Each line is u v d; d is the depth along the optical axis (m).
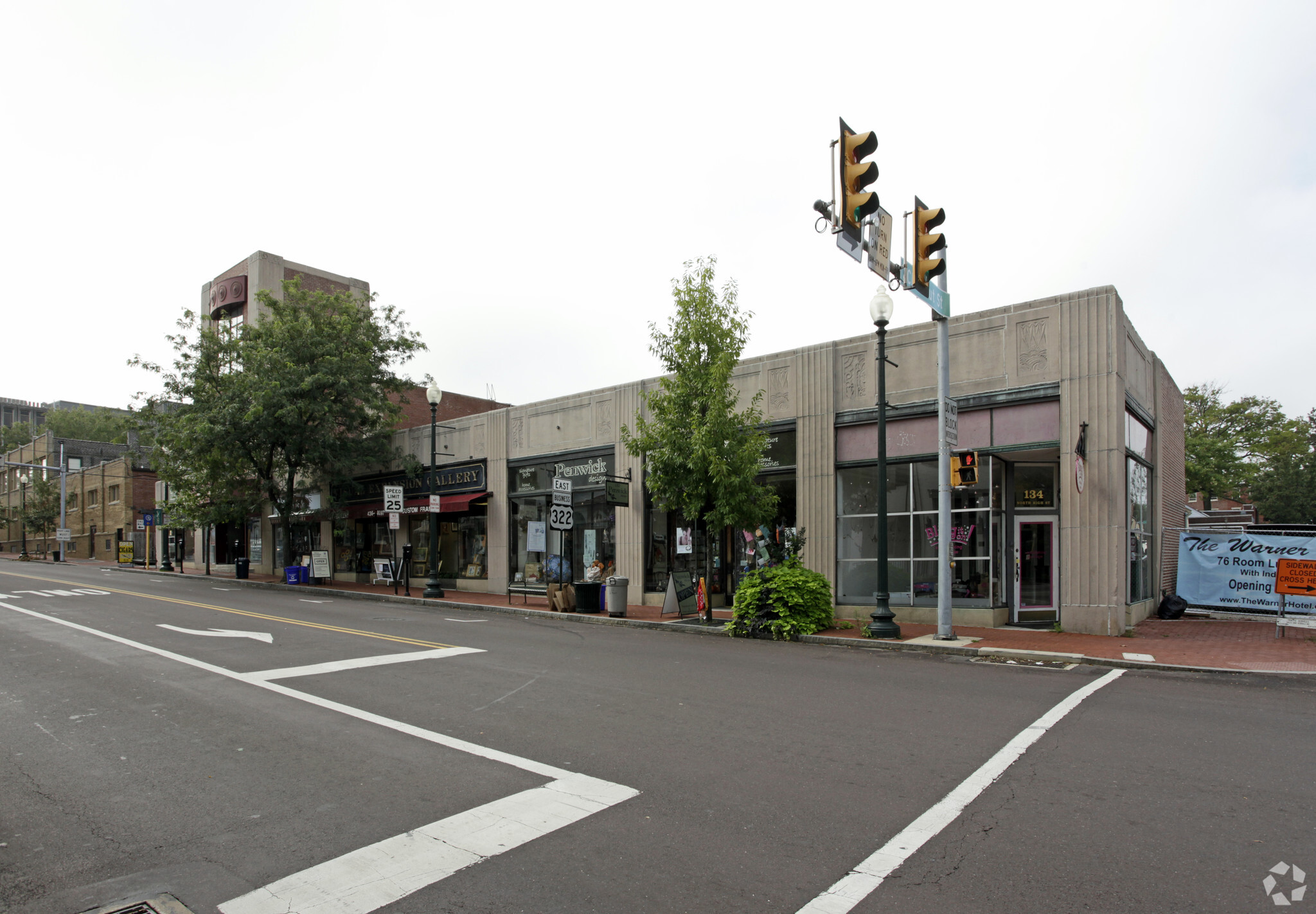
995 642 12.89
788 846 4.48
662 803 5.18
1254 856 4.34
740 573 18.81
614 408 21.22
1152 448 17.83
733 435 15.74
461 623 15.78
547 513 22.94
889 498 16.30
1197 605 17.41
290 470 29.08
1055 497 15.50
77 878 4.13
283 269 35.03
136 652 11.33
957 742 6.65
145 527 44.19
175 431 27.44
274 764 6.07
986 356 15.16
